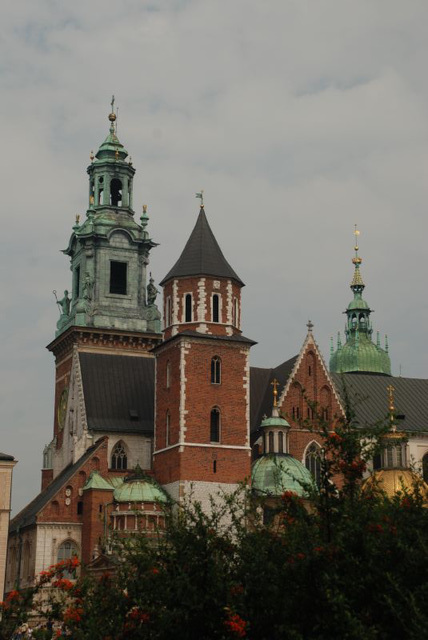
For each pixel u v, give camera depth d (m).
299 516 68.50
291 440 198.25
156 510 179.75
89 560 186.62
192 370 189.50
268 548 68.00
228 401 190.62
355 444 68.69
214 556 67.81
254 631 64.19
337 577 61.66
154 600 65.44
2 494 197.62
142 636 64.69
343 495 68.62
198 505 73.12
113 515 182.75
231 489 185.75
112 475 199.12
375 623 62.19
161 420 195.25
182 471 183.62
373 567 62.84
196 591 64.38
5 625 76.19
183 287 196.75
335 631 61.31
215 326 194.25
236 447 188.75
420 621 58.41
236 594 64.50
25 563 198.38
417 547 65.38
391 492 171.00
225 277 197.38
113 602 68.31
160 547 69.38
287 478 182.62
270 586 64.19
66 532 193.25
